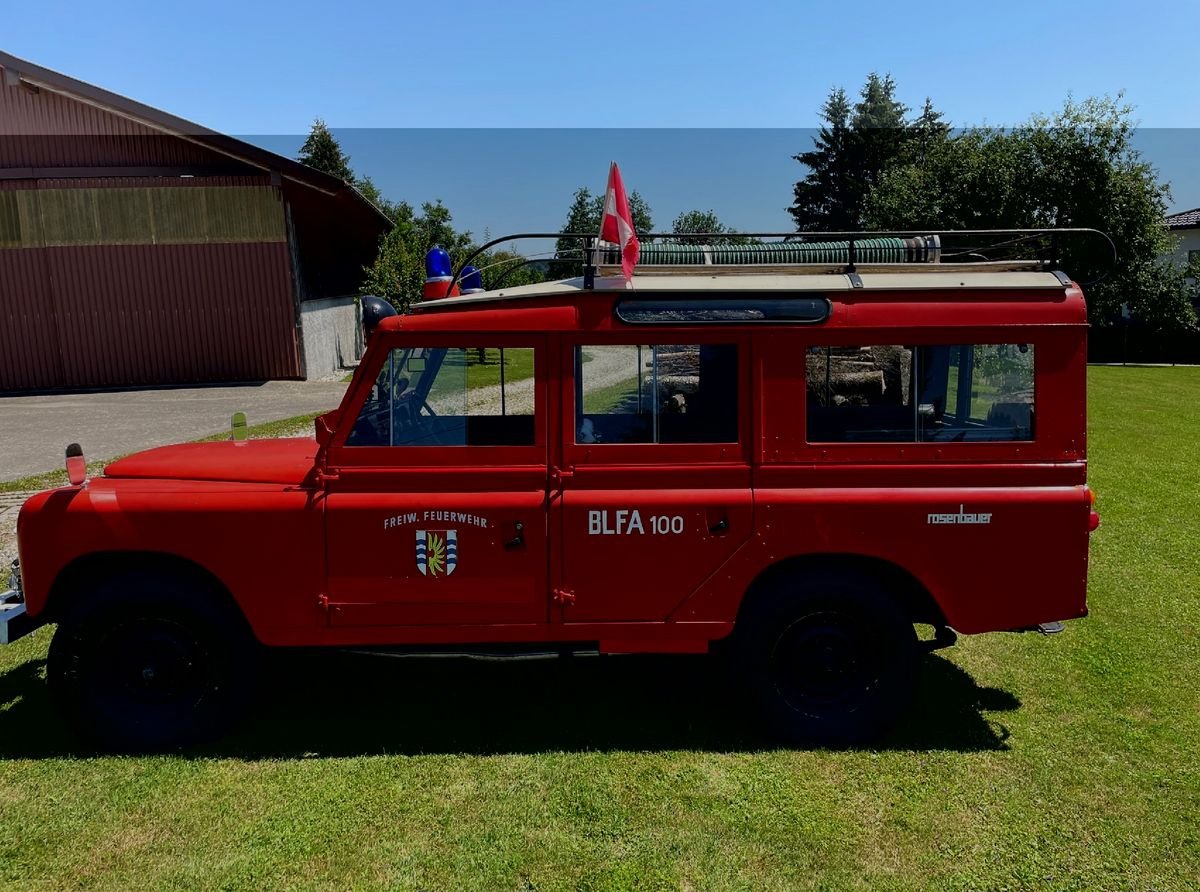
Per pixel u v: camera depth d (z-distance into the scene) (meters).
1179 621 5.86
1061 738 4.23
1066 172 31.64
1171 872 3.23
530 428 4.08
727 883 3.16
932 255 4.26
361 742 4.16
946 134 50.59
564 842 3.39
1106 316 33.75
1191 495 9.52
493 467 3.94
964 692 4.78
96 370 20.55
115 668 4.04
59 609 4.11
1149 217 31.81
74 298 20.19
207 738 4.09
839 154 54.59
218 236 20.34
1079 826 3.51
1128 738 4.24
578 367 3.93
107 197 19.88
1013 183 32.38
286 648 4.44
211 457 4.39
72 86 19.00
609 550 3.94
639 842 3.39
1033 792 3.75
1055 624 3.99
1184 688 4.83
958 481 3.94
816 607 3.97
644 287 3.93
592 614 3.98
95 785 3.76
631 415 3.96
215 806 3.61
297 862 3.27
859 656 4.06
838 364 3.93
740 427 3.94
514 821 3.52
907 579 4.07
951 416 3.96
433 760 3.99
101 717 4.02
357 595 3.94
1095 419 15.71
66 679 3.96
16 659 5.23
